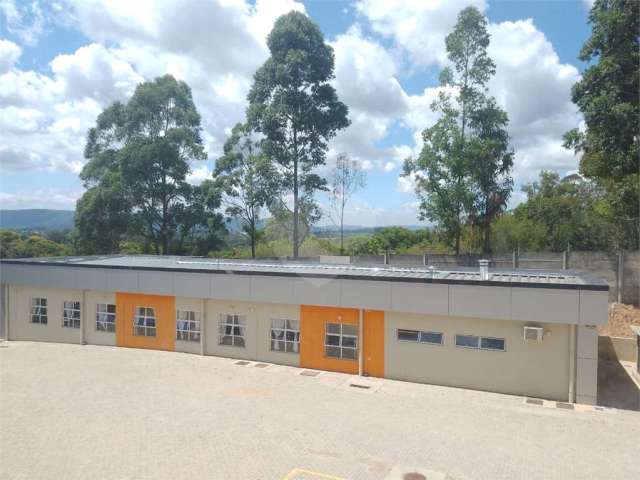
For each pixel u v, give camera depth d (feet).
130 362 62.18
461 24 95.96
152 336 68.85
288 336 60.75
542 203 128.88
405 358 54.19
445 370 52.49
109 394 49.88
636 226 101.60
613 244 112.78
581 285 46.11
